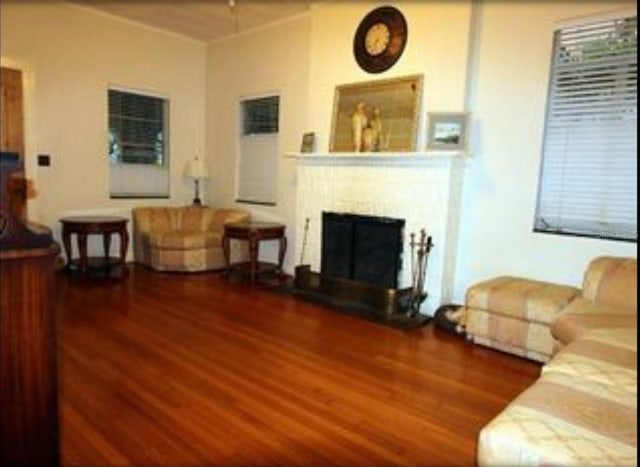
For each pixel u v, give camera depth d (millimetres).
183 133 5973
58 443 1012
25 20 4547
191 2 4727
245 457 1865
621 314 2541
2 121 4484
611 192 3229
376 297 3922
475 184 3840
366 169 4227
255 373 2660
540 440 1279
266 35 5344
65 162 4957
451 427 2141
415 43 3979
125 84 5352
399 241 3986
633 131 3104
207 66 6051
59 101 4852
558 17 3344
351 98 4387
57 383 1000
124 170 5527
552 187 3484
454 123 3721
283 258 5207
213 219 5602
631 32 3068
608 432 1317
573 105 3338
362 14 4297
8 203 896
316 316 3764
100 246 5383
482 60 3725
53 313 975
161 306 3893
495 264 3777
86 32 4980
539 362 2920
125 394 2350
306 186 4723
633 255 3137
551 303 2881
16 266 914
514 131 3605
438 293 3848
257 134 5574
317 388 2498
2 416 923
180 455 1859
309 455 1894
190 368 2693
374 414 2240
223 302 4086
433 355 3018
